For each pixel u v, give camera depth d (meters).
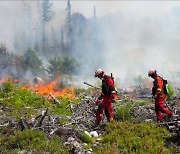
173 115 10.12
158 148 7.84
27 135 8.34
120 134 9.07
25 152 7.62
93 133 9.27
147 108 12.05
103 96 10.21
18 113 11.37
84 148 8.09
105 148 7.98
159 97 9.96
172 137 8.60
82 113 11.77
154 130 9.14
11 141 8.19
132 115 11.20
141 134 8.93
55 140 8.47
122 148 8.18
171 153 7.77
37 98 13.91
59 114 11.50
